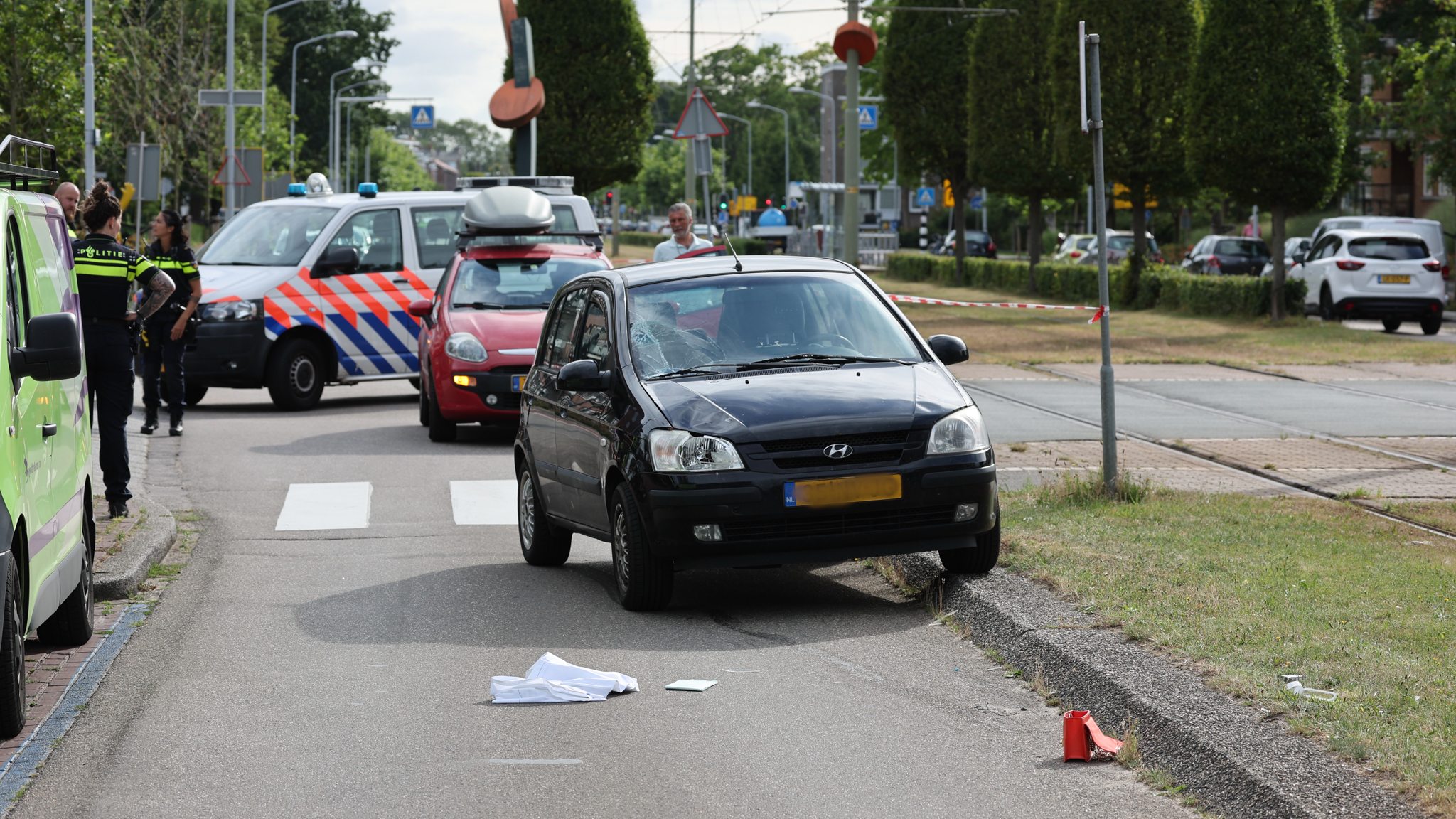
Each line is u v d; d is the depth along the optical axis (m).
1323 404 38.97
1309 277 74.38
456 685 15.59
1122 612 16.23
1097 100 24.06
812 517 17.92
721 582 20.78
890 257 136.00
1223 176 69.62
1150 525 21.75
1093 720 13.12
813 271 21.28
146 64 117.94
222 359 40.72
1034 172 101.31
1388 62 109.69
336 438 36.28
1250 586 17.31
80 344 15.90
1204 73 69.56
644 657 16.64
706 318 20.30
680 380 19.22
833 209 150.38
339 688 15.48
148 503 26.02
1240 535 20.83
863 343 20.34
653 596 18.69
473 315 35.69
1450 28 90.69
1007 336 62.12
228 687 15.55
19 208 15.48
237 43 143.50
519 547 23.86
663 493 17.95
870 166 159.62
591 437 19.89
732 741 13.51
